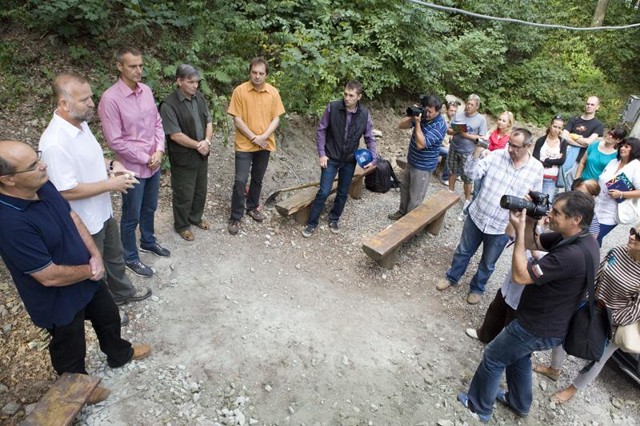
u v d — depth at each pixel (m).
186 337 3.30
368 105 7.90
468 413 3.06
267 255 4.41
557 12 11.18
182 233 4.30
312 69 6.04
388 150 7.26
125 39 5.93
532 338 2.60
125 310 3.43
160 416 2.68
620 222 4.48
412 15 7.36
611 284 3.02
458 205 6.14
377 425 2.88
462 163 5.92
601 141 5.14
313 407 2.93
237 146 4.33
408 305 4.09
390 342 3.60
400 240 4.27
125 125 3.27
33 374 2.84
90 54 5.59
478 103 5.64
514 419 3.09
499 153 3.77
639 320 2.92
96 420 2.58
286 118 6.54
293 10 7.26
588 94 10.73
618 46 11.89
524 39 9.77
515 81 10.23
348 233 5.06
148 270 3.78
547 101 10.30
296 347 3.38
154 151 3.54
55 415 2.17
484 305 4.23
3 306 3.26
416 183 4.99
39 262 2.05
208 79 6.12
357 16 7.35
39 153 2.32
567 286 2.45
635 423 3.22
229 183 5.38
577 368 3.64
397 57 7.64
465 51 8.95
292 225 4.97
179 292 3.71
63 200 2.28
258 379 3.07
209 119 4.04
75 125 2.56
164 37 6.12
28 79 5.16
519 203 2.53
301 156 6.34
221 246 4.36
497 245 3.86
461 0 9.59
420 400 3.11
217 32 6.23
